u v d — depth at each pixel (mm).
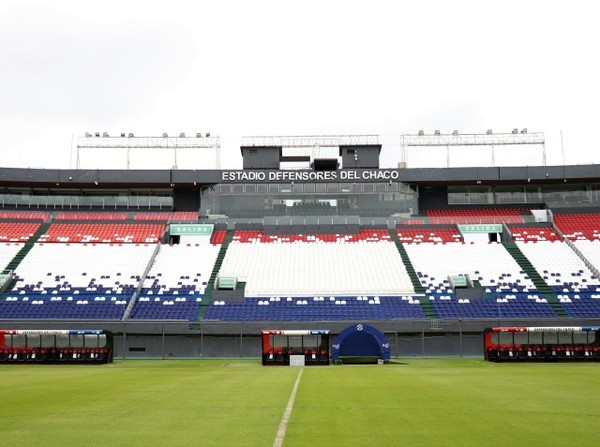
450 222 75000
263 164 77750
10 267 63594
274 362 42531
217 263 65875
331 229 73875
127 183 75062
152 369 38250
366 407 17953
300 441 12773
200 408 17891
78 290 59812
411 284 61125
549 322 52125
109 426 14719
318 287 60781
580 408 17531
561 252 67250
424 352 51531
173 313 56312
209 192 76250
